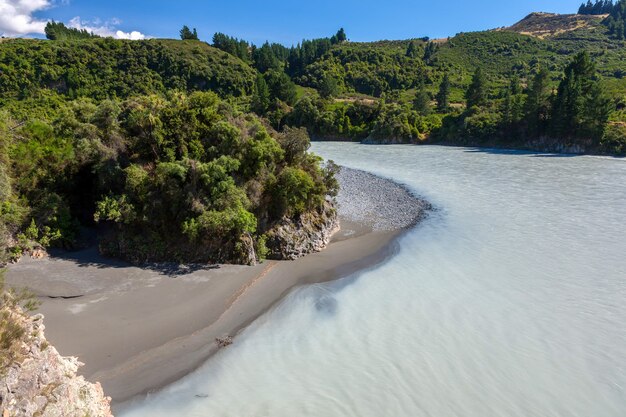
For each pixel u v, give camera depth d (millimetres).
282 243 24594
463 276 22359
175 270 21500
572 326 17203
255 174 25250
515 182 48406
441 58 196125
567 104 85812
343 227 31281
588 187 44688
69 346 14859
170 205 22766
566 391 13477
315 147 95750
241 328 16844
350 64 180875
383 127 107875
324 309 18703
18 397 8930
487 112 104812
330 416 12406
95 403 11312
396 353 15461
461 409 12773
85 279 20062
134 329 16219
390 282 21688
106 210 22625
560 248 26250
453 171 57625
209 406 12695
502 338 16422
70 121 28328
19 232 22734
